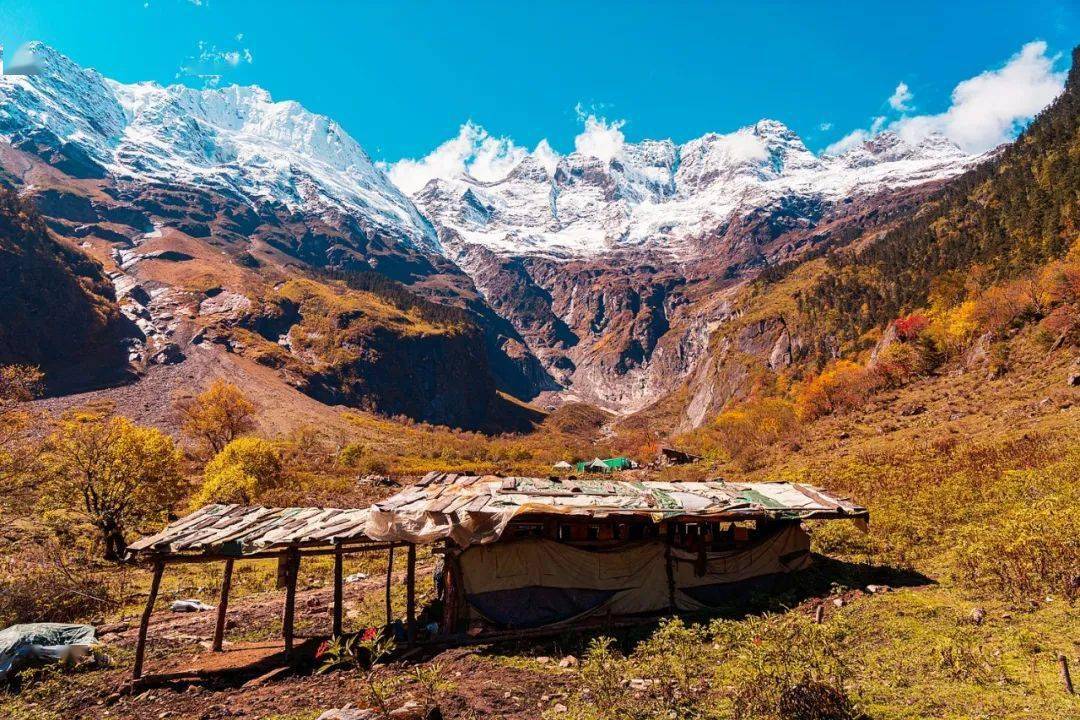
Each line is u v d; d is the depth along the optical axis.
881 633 10.81
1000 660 8.80
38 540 28.73
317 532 13.17
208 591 22.16
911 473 26.56
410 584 13.27
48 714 10.66
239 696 11.02
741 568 14.91
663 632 10.37
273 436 124.38
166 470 31.66
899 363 62.41
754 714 7.61
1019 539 12.27
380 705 8.30
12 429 27.92
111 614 18.42
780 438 58.41
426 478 18.12
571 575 13.84
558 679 10.14
